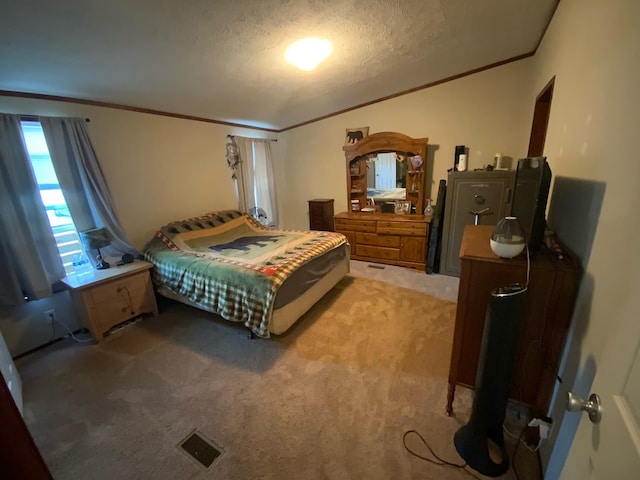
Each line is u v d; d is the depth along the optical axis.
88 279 2.38
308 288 2.64
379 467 1.34
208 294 2.44
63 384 1.96
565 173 1.58
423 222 3.61
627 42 0.97
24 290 2.27
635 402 0.50
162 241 3.07
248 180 4.38
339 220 4.21
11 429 0.54
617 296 0.86
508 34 2.52
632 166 0.86
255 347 2.29
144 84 2.46
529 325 1.30
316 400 1.74
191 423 1.62
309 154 4.81
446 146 3.73
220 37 1.92
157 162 3.23
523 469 1.31
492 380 1.23
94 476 1.36
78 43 1.73
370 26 2.10
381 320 2.60
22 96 2.21
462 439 1.39
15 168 2.15
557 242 1.43
